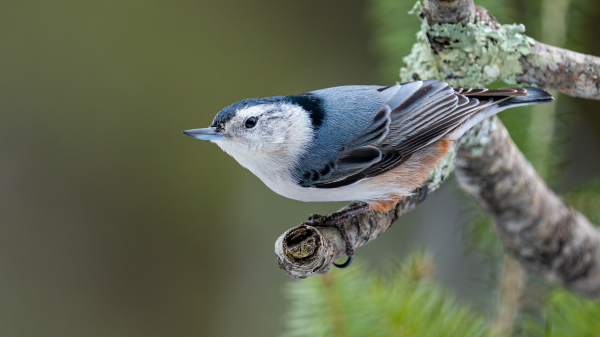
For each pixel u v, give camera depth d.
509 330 5.65
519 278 6.00
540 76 5.30
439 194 9.23
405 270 5.32
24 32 10.73
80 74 10.79
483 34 5.29
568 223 5.72
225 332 10.09
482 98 5.30
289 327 5.03
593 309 4.99
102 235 10.51
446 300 4.94
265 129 5.59
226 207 10.83
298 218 10.72
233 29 11.01
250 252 10.62
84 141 10.75
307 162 5.59
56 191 10.55
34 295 10.06
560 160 6.11
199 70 10.90
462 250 8.46
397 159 5.56
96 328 10.04
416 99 5.54
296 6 10.78
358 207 5.32
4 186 10.42
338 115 5.65
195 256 10.61
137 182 10.76
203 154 10.91
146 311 10.27
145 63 10.93
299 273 4.38
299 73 10.64
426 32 5.38
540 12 6.04
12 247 10.26
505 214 5.70
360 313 4.88
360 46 10.38
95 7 10.94
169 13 11.05
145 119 10.85
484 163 5.46
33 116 10.64
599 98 5.35
